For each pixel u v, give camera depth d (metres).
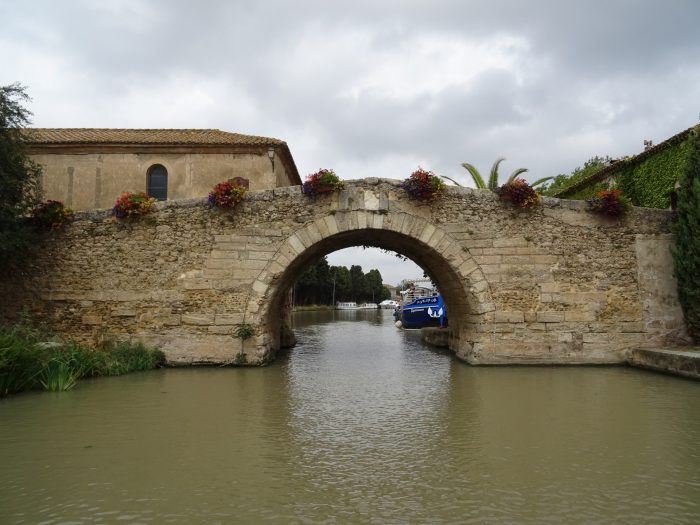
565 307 14.08
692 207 13.55
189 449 7.00
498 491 5.63
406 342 23.55
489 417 8.74
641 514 5.07
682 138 16.72
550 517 5.00
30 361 10.83
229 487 5.70
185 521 4.89
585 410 9.17
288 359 16.66
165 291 13.93
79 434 7.67
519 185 14.06
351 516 5.00
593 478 6.00
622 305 14.12
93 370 12.38
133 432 7.79
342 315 63.75
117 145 19.91
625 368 13.68
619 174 20.28
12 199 13.32
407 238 14.48
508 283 14.12
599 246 14.23
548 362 14.00
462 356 16.02
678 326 14.05
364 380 12.41
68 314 13.84
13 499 5.38
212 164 20.17
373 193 14.13
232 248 14.00
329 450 6.99
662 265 14.20
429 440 7.44
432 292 38.44
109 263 13.95
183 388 11.15
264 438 7.51
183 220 14.05
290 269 14.80
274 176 20.22
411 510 5.14
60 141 19.69
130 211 13.80
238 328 13.91
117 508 5.16
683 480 5.94
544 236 14.19
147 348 13.80
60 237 13.99
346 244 16.86
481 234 14.16
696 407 9.35
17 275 13.89
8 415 8.73
